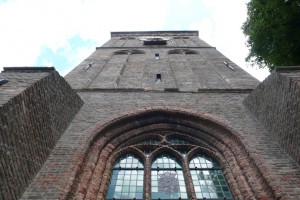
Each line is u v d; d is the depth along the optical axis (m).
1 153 5.47
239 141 8.53
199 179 8.04
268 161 7.52
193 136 9.80
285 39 13.25
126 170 8.41
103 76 14.46
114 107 10.59
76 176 7.06
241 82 13.37
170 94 11.74
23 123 6.38
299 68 8.59
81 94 11.73
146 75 15.09
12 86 6.77
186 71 15.66
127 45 22.48
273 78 8.65
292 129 7.50
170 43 23.59
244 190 7.13
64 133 8.84
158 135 9.80
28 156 6.57
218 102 11.09
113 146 9.02
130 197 7.43
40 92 7.37
